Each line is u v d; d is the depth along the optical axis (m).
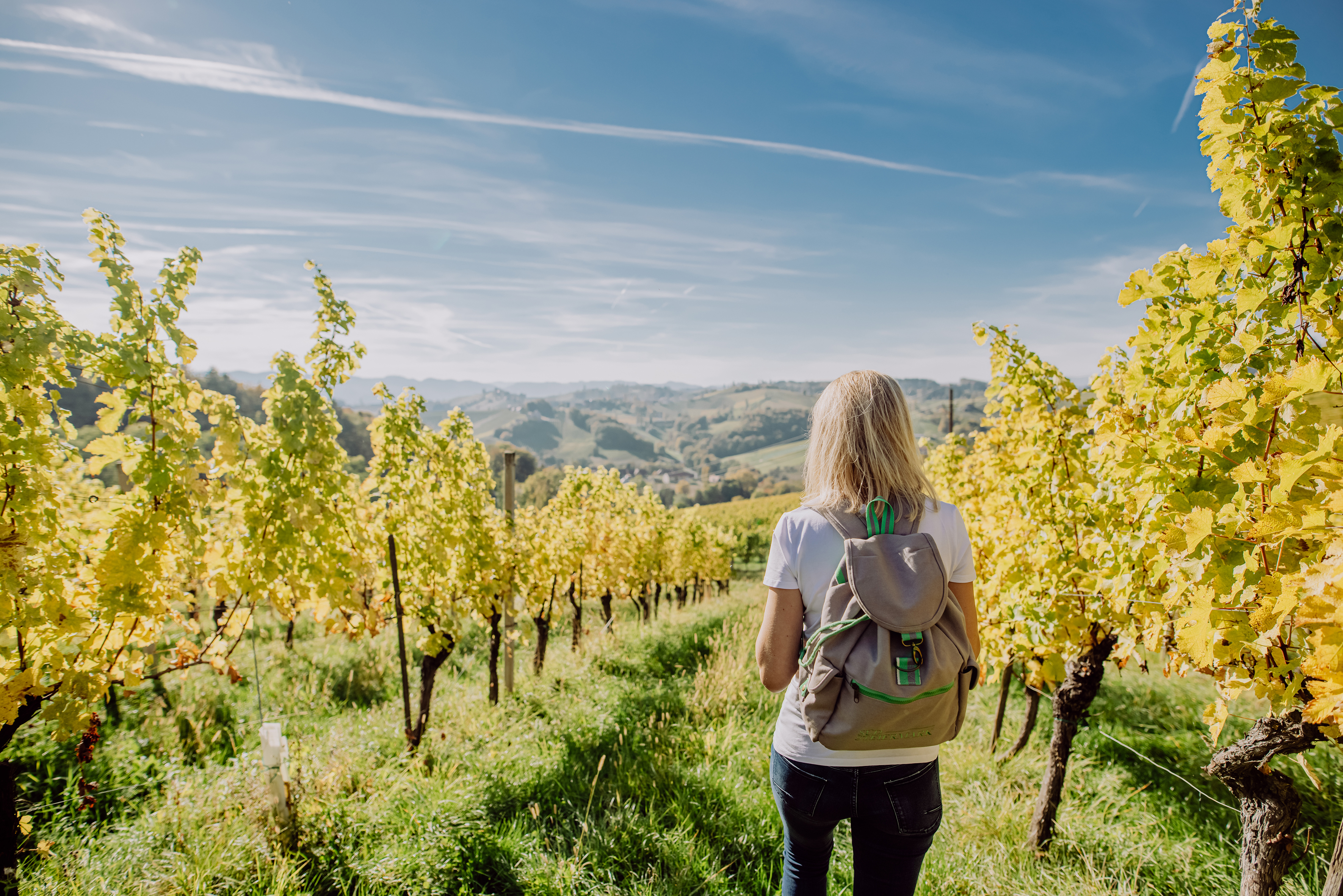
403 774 3.68
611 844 2.89
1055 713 3.07
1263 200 1.69
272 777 3.06
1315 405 1.31
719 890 2.57
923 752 1.32
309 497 3.51
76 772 3.51
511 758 3.90
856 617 1.23
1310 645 1.38
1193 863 2.85
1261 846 1.92
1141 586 2.49
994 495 4.34
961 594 1.41
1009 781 3.59
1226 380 1.58
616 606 13.94
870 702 1.21
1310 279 1.61
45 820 3.19
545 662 6.62
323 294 3.77
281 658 6.89
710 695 4.89
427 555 4.77
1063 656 3.10
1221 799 3.45
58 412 2.56
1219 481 1.77
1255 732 1.92
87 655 2.62
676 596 15.80
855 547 1.26
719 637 6.98
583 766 3.86
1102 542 2.75
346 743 4.18
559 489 9.76
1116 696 5.22
